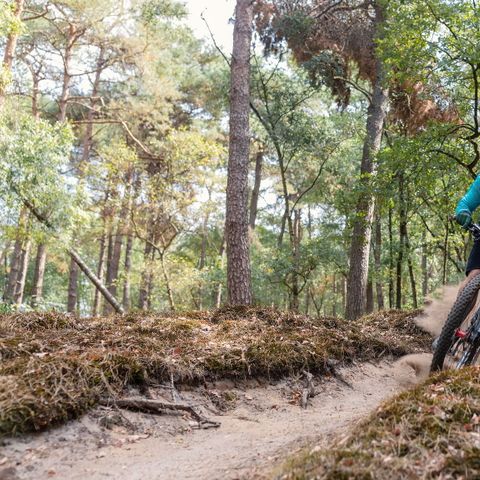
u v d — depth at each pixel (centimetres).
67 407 339
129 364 409
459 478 213
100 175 2120
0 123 1438
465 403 270
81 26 2219
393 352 617
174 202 2162
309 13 1769
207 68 2962
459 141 1292
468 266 390
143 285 2656
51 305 1905
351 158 2308
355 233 1652
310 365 518
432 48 1173
